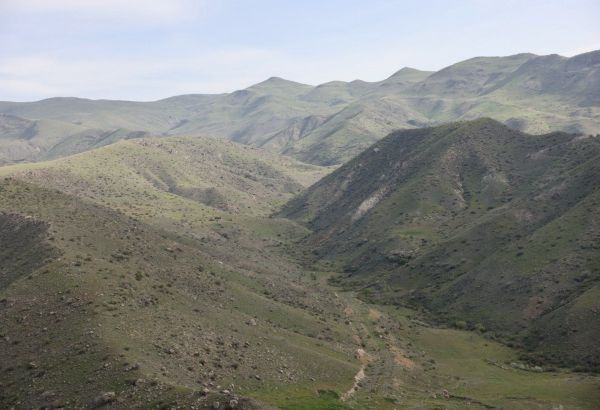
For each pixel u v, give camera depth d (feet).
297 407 195.31
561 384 266.77
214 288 315.78
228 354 227.81
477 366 310.86
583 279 367.45
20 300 234.58
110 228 336.49
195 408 159.63
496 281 411.13
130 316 225.35
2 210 333.21
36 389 181.06
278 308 333.83
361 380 260.01
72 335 205.77
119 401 167.32
